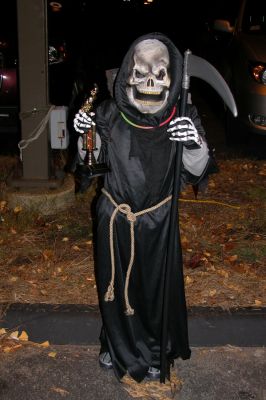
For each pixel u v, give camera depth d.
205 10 10.16
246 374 3.06
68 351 3.23
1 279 3.86
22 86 4.54
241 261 4.15
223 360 3.16
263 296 3.69
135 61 2.43
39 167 4.81
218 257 4.19
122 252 2.74
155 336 2.90
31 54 4.43
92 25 8.23
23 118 4.62
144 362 2.92
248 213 4.96
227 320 3.44
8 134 7.18
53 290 3.74
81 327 3.39
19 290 3.73
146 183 2.61
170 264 2.67
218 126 7.92
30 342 3.29
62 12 7.64
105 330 2.98
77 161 2.83
